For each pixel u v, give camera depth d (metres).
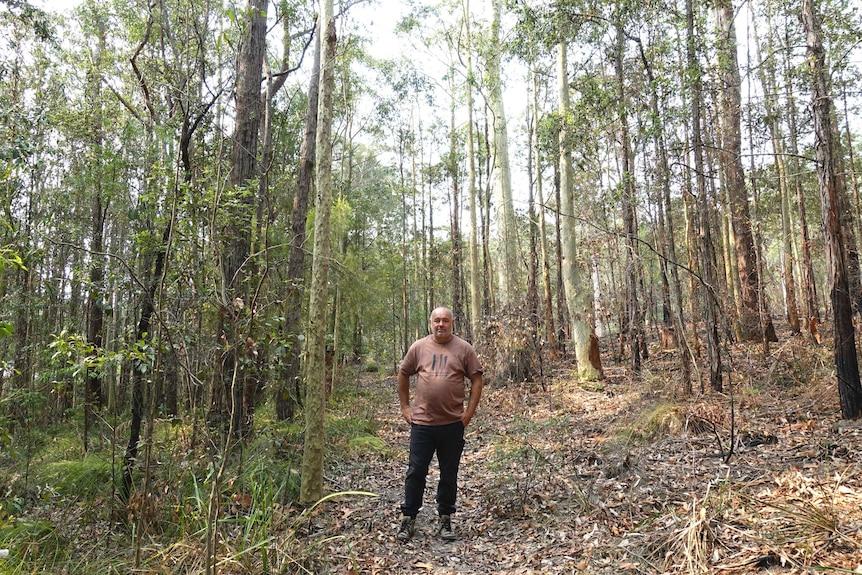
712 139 10.64
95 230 9.62
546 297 18.52
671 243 9.11
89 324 9.92
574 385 12.47
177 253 4.30
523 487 5.14
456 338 4.72
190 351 4.54
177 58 4.92
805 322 16.12
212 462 4.15
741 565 3.08
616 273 18.25
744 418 6.80
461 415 4.57
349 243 19.31
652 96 8.95
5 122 5.41
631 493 4.67
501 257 15.21
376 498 5.67
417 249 28.80
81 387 8.78
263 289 5.18
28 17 10.03
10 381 6.98
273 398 8.82
